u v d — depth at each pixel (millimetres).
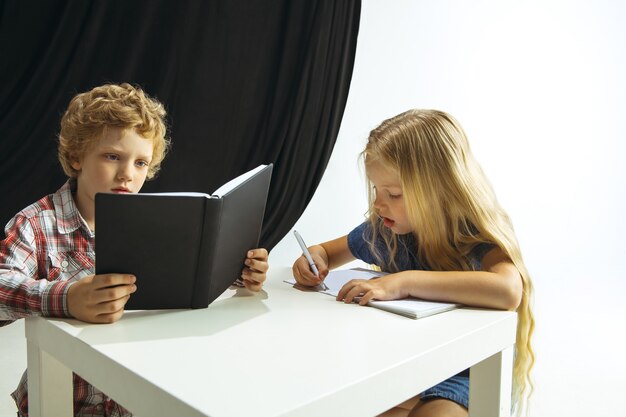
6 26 2488
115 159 878
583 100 4969
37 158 2578
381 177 988
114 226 647
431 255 1001
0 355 1895
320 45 3363
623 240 5055
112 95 906
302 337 634
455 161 964
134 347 586
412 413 847
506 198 4457
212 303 792
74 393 866
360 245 1195
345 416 490
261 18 3223
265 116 3312
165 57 2902
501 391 758
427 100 4074
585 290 3344
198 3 2980
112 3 2721
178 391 469
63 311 679
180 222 672
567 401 1706
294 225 3451
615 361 2080
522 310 935
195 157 3072
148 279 693
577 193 4984
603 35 5016
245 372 517
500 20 4434
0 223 2523
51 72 2574
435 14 4031
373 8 3664
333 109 3484
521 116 4621
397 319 727
